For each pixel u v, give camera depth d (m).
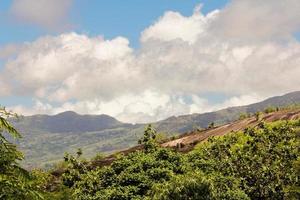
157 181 51.62
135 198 49.69
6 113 12.08
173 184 43.78
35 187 13.11
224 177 50.59
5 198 12.05
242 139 89.94
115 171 56.53
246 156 62.03
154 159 55.94
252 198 56.50
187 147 126.06
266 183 56.53
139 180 52.31
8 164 12.41
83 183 56.94
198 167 57.09
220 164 60.53
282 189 55.75
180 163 57.06
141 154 59.22
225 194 46.41
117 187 52.03
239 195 46.88
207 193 43.47
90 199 51.88
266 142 70.88
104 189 53.34
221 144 75.31
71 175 79.06
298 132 75.75
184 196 43.09
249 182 57.81
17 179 12.39
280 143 70.25
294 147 66.50
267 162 62.16
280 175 57.47
